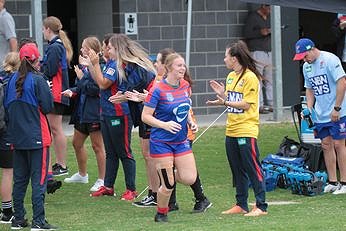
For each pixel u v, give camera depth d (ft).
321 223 73.92
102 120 91.56
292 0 96.53
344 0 95.91
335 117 91.86
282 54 153.79
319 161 98.94
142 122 85.97
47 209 87.56
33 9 127.54
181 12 151.02
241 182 82.33
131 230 74.02
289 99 154.71
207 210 85.20
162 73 85.40
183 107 77.30
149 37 149.59
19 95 75.82
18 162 77.41
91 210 86.79
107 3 149.59
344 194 92.99
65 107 105.70
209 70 152.66
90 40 95.09
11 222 79.51
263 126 137.39
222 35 152.87
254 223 74.69
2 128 77.46
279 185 97.04
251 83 79.82
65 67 103.91
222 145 123.85
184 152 78.38
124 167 92.38
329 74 92.43
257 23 150.00
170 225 75.72
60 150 106.93
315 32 176.55
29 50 76.48
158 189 79.82
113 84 89.40
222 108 153.99
